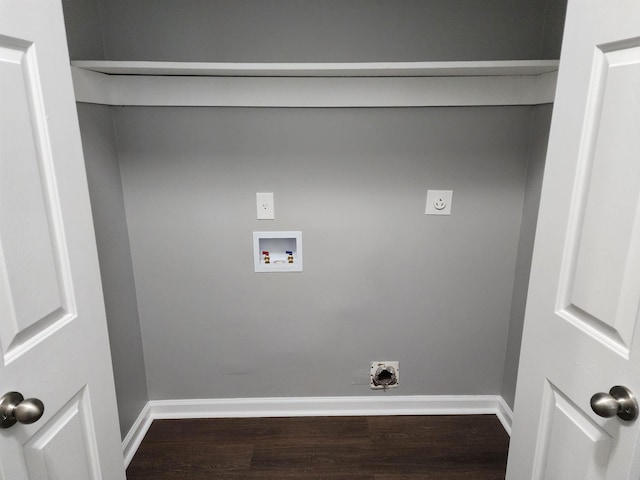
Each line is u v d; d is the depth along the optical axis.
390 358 1.85
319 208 1.65
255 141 1.58
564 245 0.82
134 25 1.45
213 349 1.83
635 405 0.65
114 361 1.55
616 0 0.67
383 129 1.57
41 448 0.76
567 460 0.84
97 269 0.94
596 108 0.73
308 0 1.44
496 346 1.84
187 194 1.63
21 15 0.69
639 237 0.64
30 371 0.73
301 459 1.65
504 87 1.49
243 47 1.48
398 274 1.74
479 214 1.67
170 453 1.68
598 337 0.74
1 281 0.66
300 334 1.82
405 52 1.49
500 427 1.83
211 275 1.73
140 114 1.54
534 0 1.44
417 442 1.73
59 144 0.80
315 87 1.49
